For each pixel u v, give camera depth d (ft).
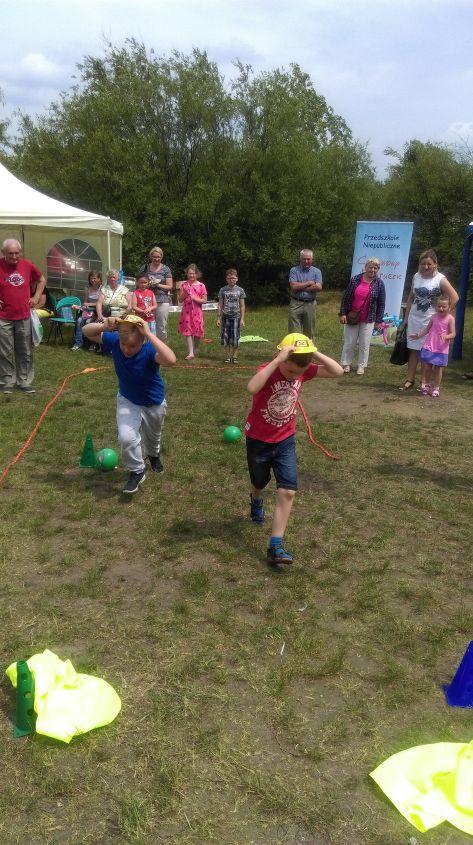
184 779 8.43
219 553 14.58
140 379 16.71
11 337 28.48
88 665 10.52
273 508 17.24
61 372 34.22
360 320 35.53
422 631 11.96
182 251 78.02
